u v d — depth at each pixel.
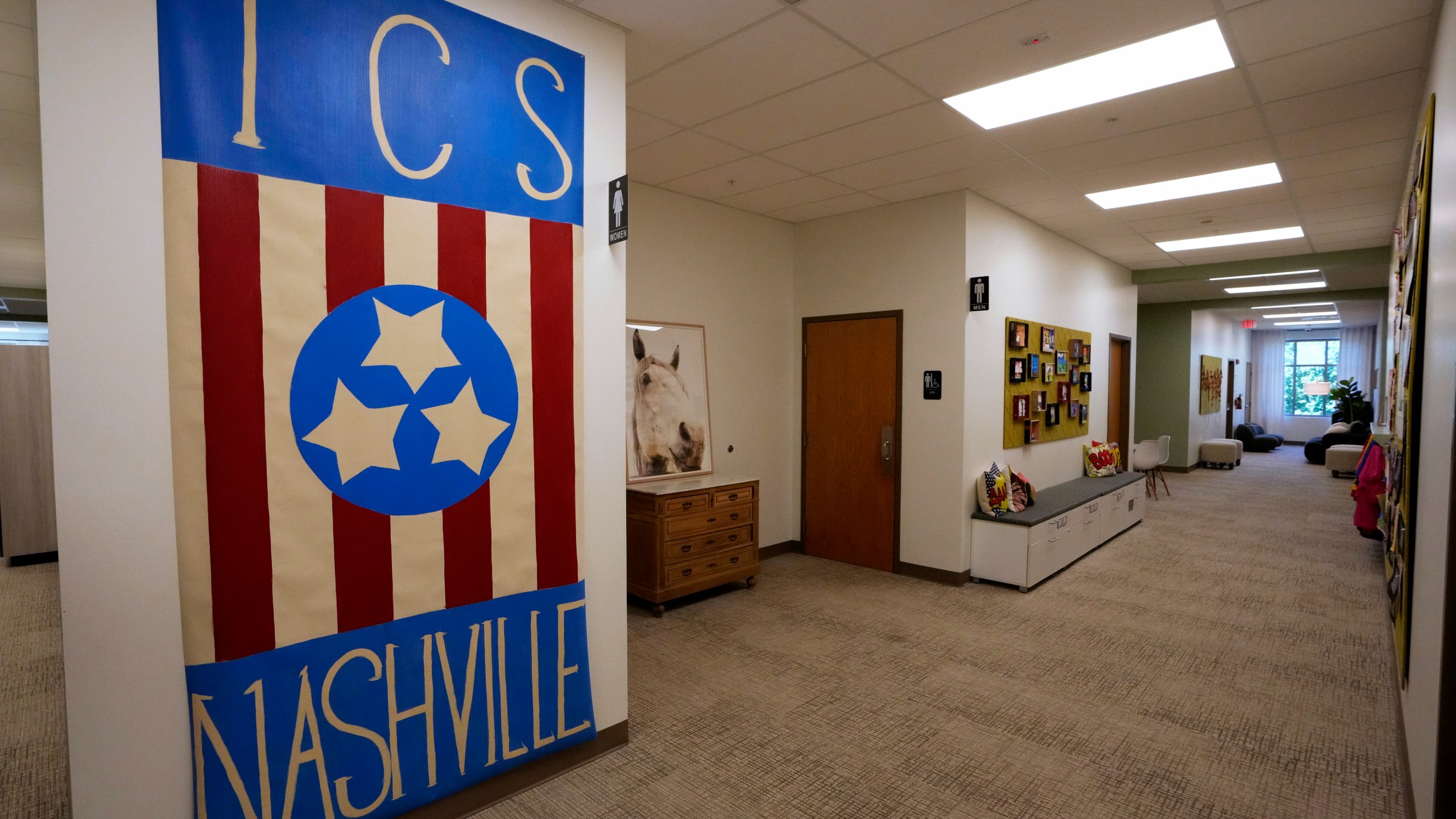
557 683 2.50
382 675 2.11
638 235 4.63
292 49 1.91
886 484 5.29
